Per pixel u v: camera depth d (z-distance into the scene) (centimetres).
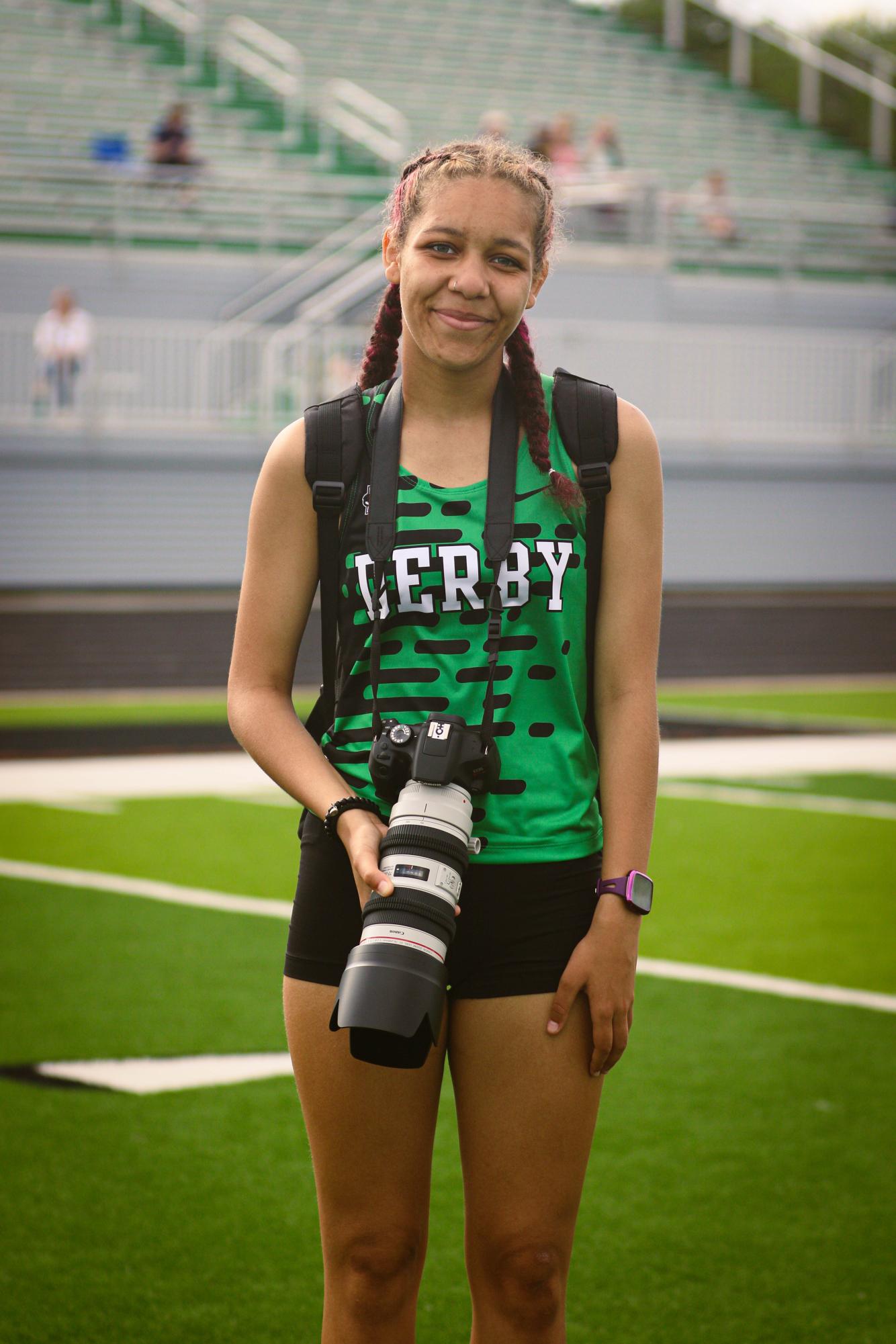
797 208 2236
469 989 208
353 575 212
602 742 216
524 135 2433
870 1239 341
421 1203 212
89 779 980
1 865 725
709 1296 314
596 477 211
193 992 525
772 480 1905
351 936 210
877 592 1947
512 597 208
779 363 1897
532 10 2795
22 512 1639
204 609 1581
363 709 214
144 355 1683
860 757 1094
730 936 608
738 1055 465
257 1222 349
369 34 2588
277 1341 294
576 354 1809
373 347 229
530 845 208
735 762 1070
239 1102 423
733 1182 372
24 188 1947
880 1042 479
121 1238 339
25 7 2353
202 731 1188
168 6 2409
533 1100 205
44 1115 411
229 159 2125
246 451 1711
